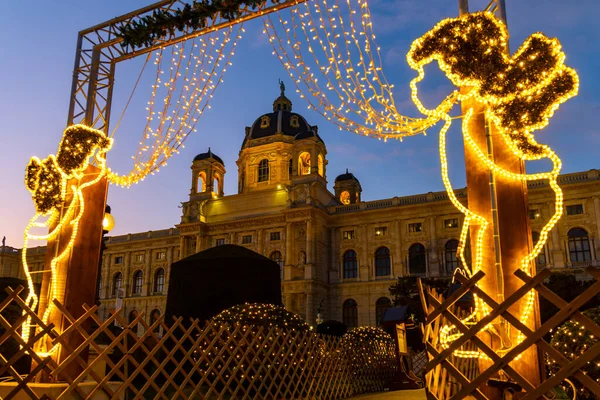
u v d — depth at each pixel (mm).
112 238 69875
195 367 9148
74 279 11383
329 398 13016
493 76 7395
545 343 5070
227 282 17422
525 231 7934
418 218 52344
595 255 42938
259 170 66250
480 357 7656
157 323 8523
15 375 6926
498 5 8844
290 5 10500
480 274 5488
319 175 57219
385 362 17125
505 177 8195
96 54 13320
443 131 8438
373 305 51938
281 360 11180
